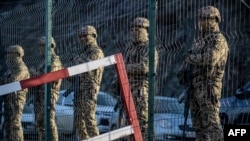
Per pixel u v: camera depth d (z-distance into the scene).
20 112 11.48
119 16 11.67
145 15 11.73
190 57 8.02
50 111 9.75
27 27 11.49
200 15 8.06
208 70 7.90
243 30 8.55
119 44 11.23
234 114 9.66
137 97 8.65
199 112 8.01
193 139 8.48
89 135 9.79
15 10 11.89
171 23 9.20
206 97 7.91
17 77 11.41
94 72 9.81
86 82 9.81
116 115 10.59
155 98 8.69
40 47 11.00
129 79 8.76
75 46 10.30
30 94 11.47
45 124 9.48
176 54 8.80
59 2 10.55
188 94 8.13
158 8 9.27
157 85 8.75
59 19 10.59
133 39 8.92
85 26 9.98
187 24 9.14
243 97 9.82
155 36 8.14
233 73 9.56
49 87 9.49
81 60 9.88
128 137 7.97
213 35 7.93
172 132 8.65
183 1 9.39
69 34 10.48
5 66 11.87
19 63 11.54
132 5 11.75
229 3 9.65
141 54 8.73
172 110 8.77
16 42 11.76
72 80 10.19
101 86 11.49
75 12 10.68
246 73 9.59
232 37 8.24
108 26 11.52
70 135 10.38
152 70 7.79
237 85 9.64
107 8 11.38
